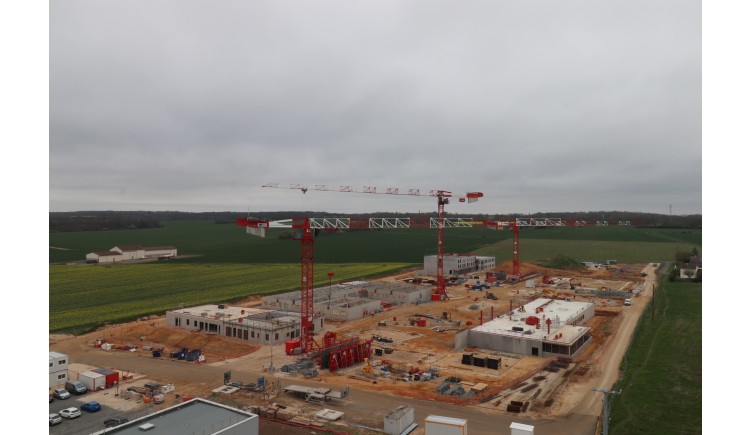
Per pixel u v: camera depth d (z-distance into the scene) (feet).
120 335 350.43
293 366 276.21
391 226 509.76
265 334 327.06
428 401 229.25
